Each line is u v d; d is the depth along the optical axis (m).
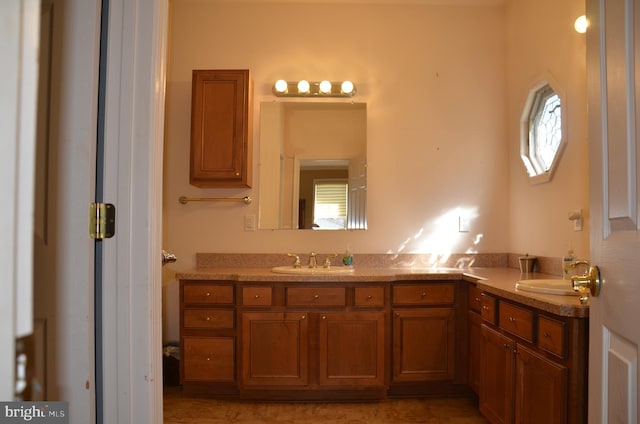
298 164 3.12
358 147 3.13
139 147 1.10
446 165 3.14
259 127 3.13
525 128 2.88
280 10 3.17
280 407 2.58
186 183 3.10
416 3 3.15
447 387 2.74
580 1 2.26
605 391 0.91
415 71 3.17
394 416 2.46
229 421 2.40
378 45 3.17
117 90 1.09
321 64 3.16
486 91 3.16
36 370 0.93
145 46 1.11
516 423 1.87
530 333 1.76
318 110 3.15
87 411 0.99
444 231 3.12
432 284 2.66
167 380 2.91
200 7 3.15
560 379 1.53
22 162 0.62
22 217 0.62
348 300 2.60
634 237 0.79
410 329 2.64
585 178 2.22
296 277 2.57
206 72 2.88
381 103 3.16
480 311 2.44
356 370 2.58
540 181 2.65
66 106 1.00
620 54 0.85
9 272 0.61
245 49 3.15
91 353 1.02
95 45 1.03
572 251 2.16
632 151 0.80
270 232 3.11
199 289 2.63
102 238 1.05
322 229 3.10
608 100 0.90
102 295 1.07
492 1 3.12
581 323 1.49
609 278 0.89
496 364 2.10
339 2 3.15
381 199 3.13
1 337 0.60
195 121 2.88
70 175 1.00
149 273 1.09
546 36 2.60
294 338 2.59
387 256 3.10
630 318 0.79
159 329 1.16
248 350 2.58
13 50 0.61
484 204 3.13
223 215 3.11
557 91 2.46
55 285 0.99
